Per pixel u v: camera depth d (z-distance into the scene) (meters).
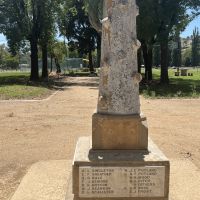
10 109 6.19
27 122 4.95
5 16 13.61
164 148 3.60
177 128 4.58
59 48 24.88
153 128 4.57
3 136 4.13
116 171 1.91
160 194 1.92
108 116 2.06
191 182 2.58
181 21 12.82
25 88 9.95
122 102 2.08
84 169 1.91
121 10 2.07
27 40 14.94
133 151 2.04
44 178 2.66
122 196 1.92
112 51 2.08
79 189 1.92
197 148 3.61
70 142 3.81
